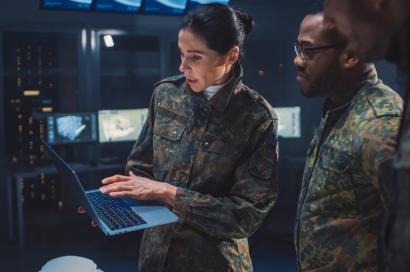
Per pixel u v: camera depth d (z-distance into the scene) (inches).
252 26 64.6
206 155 63.3
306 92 51.3
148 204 64.8
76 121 219.1
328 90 50.3
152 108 70.2
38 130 215.2
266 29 260.8
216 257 62.7
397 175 26.9
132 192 59.1
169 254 63.3
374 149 43.5
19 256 192.2
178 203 60.1
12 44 223.8
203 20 57.6
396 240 26.4
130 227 56.1
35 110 227.1
